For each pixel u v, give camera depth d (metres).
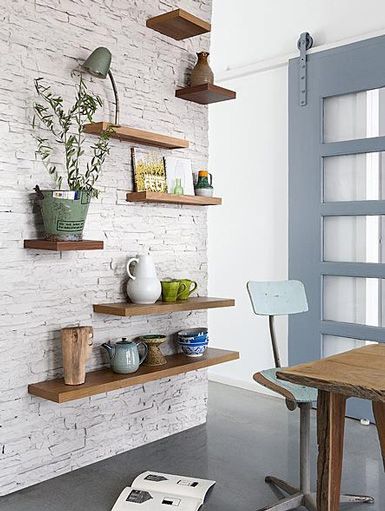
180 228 3.31
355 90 3.59
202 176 3.33
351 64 3.60
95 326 2.85
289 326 3.97
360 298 3.65
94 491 2.52
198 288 3.44
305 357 3.89
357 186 3.64
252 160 4.25
